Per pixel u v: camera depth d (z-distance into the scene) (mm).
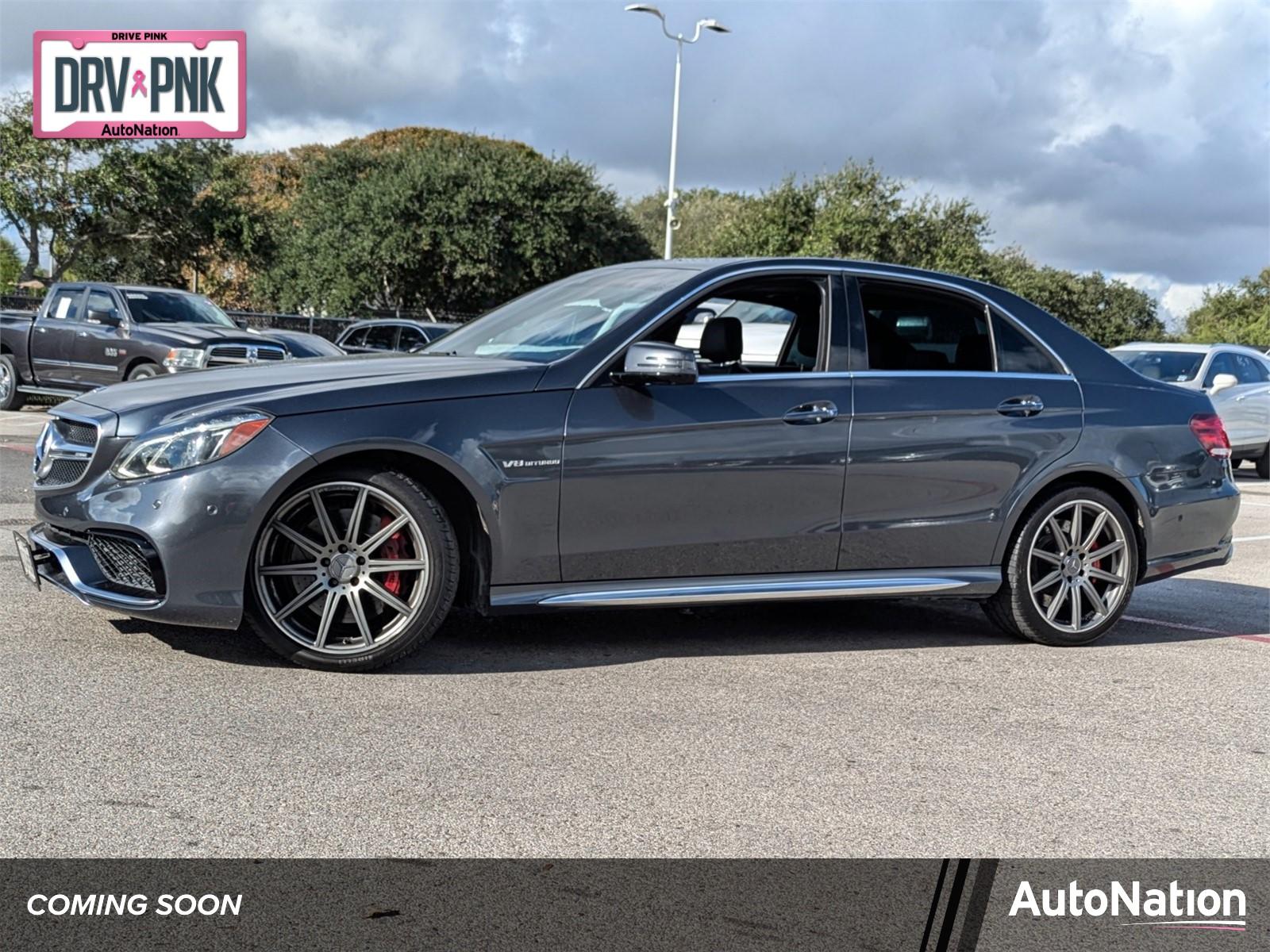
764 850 3080
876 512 5148
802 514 5008
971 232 41469
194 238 41031
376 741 3727
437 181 42250
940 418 5250
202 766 3445
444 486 4574
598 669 4719
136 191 38625
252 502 4223
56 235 39250
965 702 4551
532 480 4555
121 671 4301
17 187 37750
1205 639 5980
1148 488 5715
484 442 4492
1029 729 4246
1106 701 4691
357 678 4395
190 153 40312
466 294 44000
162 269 42719
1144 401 5785
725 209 76312
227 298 55312
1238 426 16078
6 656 4406
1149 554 5781
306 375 4617
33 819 3041
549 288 5648
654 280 5164
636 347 4613
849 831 3236
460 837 3061
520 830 3121
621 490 4691
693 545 4848
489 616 4637
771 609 6062
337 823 3104
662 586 4824
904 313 5363
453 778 3455
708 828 3199
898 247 40344
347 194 45000
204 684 4203
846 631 5680
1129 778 3781
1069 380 5617
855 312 5230
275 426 4273
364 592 4453
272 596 4355
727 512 4875
